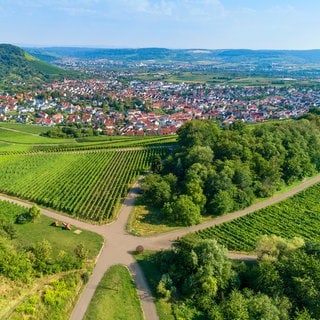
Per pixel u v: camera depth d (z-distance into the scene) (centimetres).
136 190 17950
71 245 13038
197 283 10888
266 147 19912
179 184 17812
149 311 10056
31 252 11112
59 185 18975
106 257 12412
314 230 14850
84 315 9544
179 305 10394
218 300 10794
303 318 9744
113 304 10094
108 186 18512
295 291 10688
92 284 10862
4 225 13375
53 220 15162
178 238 13362
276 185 18562
